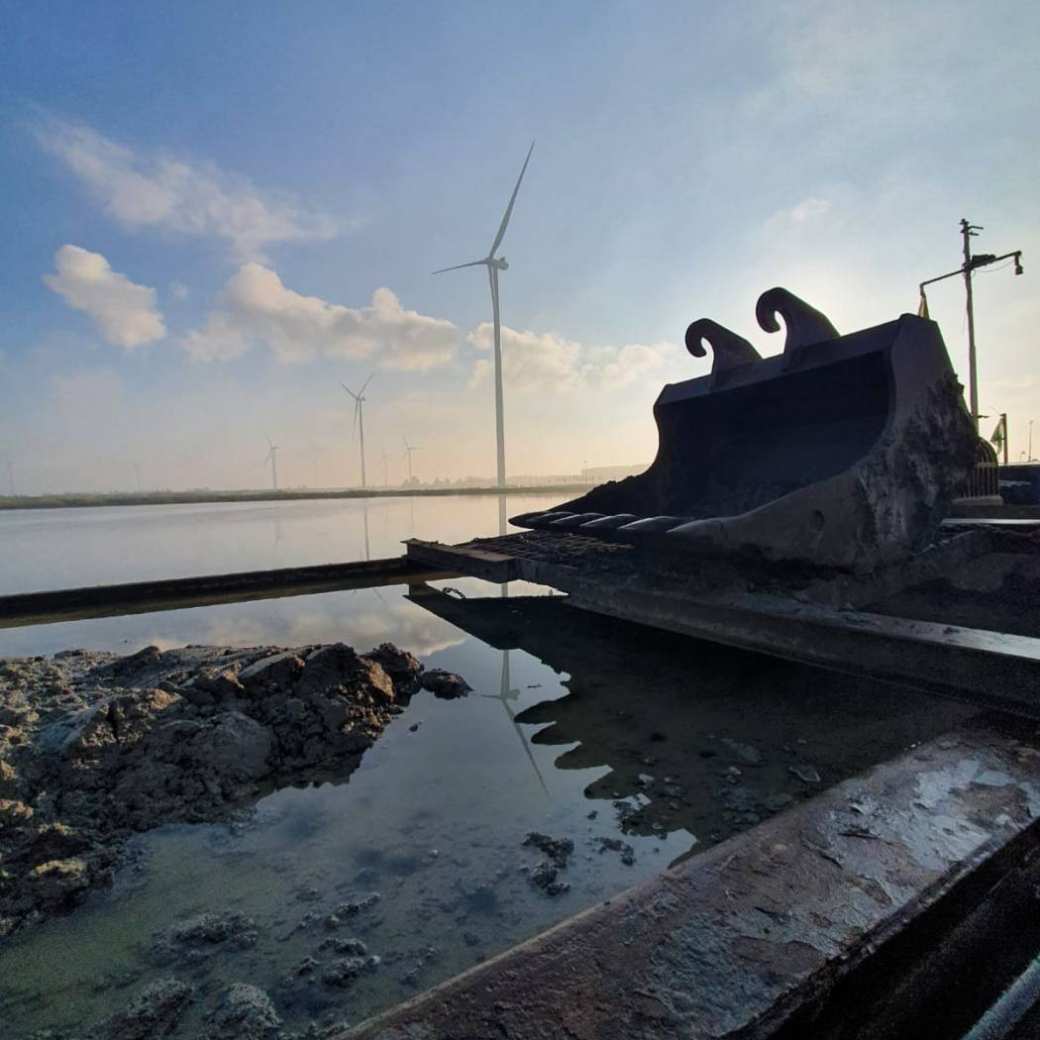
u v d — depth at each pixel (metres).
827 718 3.01
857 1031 1.11
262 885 1.87
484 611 5.97
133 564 10.10
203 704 2.99
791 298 4.79
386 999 1.40
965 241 14.14
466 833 2.12
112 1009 1.42
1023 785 1.59
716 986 1.00
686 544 3.85
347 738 2.83
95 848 2.06
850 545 3.83
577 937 1.12
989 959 1.32
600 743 2.83
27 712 2.96
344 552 11.56
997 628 3.58
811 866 1.30
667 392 6.11
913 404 4.16
